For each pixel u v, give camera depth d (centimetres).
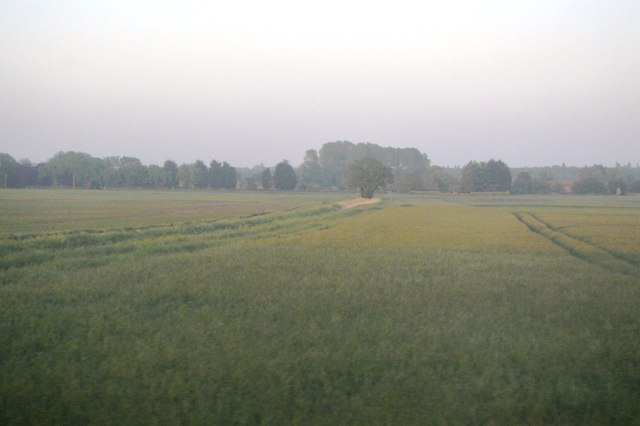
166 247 2719
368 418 795
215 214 5775
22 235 3192
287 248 2761
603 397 879
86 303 1473
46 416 789
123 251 2658
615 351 1095
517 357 1055
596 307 1495
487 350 1100
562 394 887
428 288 1725
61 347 1091
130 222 4544
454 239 3359
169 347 1080
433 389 902
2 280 1767
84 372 956
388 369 995
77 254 2477
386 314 1384
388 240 3259
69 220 4738
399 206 8756
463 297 1606
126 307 1430
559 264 2309
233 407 825
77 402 833
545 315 1403
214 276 1873
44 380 911
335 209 7488
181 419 789
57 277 1831
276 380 928
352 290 1670
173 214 5744
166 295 1577
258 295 1573
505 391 893
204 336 1163
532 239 3394
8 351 1073
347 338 1166
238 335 1177
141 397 853
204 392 871
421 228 4262
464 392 894
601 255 2641
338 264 2205
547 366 1020
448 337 1182
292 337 1162
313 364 999
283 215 5628
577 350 1112
